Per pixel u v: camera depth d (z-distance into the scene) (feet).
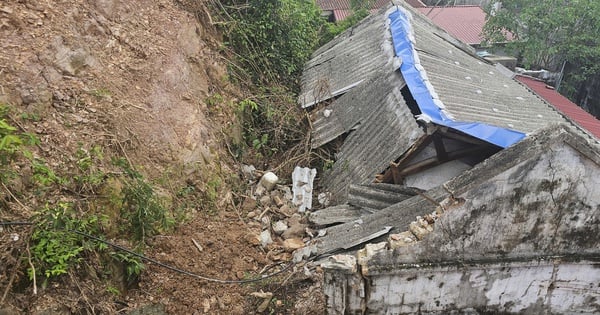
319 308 15.02
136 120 18.17
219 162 21.12
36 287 11.67
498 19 45.70
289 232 18.74
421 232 13.17
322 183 21.95
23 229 12.30
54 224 12.17
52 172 13.84
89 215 13.97
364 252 13.56
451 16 55.11
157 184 17.28
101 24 19.61
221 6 26.48
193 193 18.70
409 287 13.75
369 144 21.11
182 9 23.97
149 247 15.56
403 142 19.20
